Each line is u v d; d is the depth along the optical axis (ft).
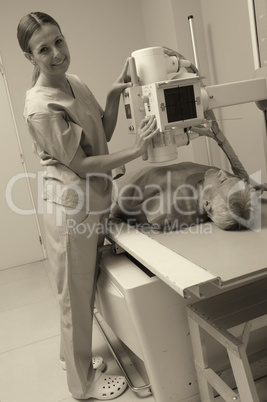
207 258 3.76
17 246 11.46
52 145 4.52
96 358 6.01
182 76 4.62
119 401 5.16
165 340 4.56
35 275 10.53
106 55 10.55
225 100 5.02
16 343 7.13
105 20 10.39
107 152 5.41
